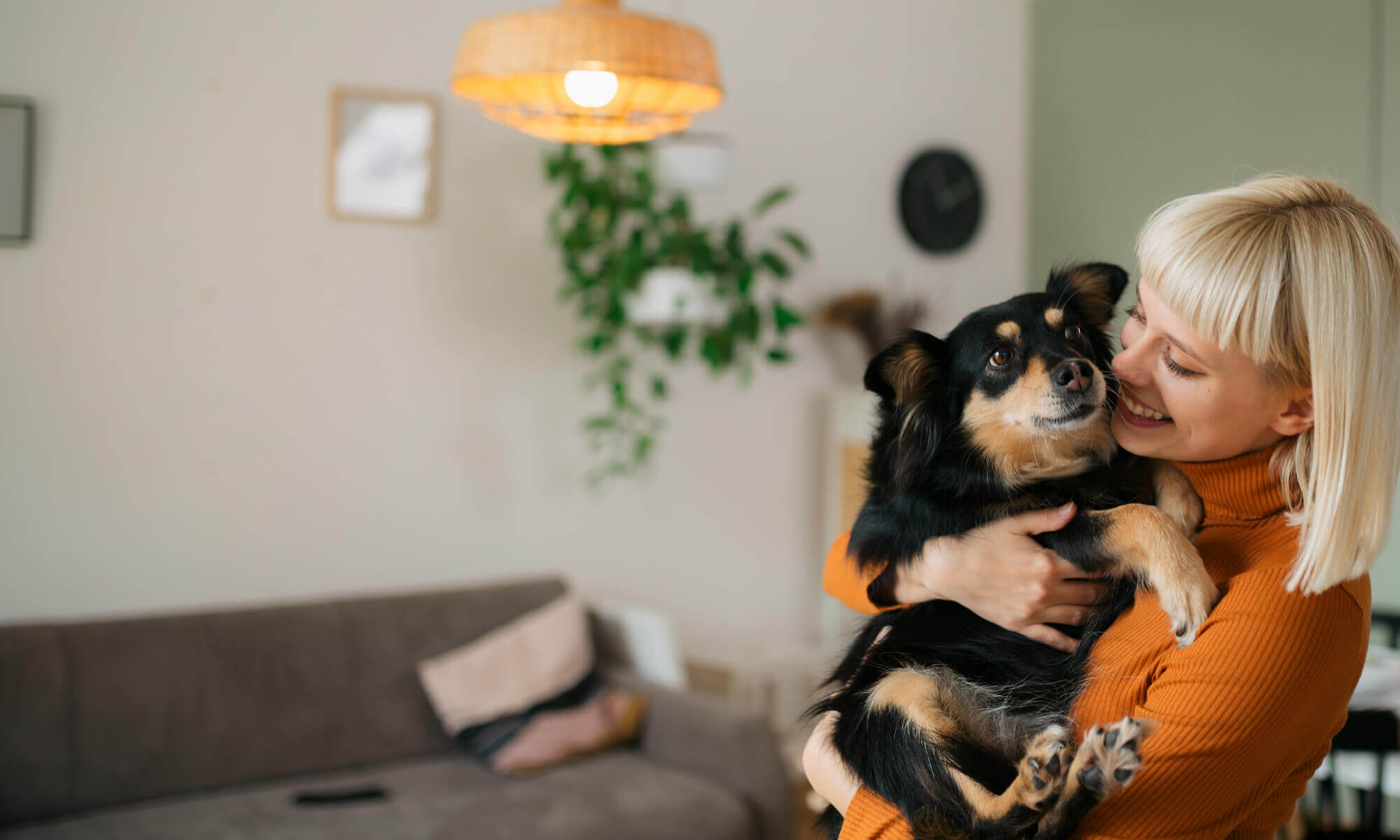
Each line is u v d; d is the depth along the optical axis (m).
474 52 1.66
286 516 3.10
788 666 3.50
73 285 2.81
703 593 3.78
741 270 3.35
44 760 2.34
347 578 3.19
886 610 1.27
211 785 2.53
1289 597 0.85
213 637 2.62
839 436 3.83
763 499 3.88
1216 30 3.67
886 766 1.06
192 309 2.96
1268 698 0.83
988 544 1.11
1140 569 1.00
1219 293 0.86
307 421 3.12
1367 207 0.86
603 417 3.55
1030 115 4.44
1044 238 4.38
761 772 2.58
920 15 4.19
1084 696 0.99
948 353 1.27
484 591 3.07
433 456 3.30
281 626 2.72
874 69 4.09
